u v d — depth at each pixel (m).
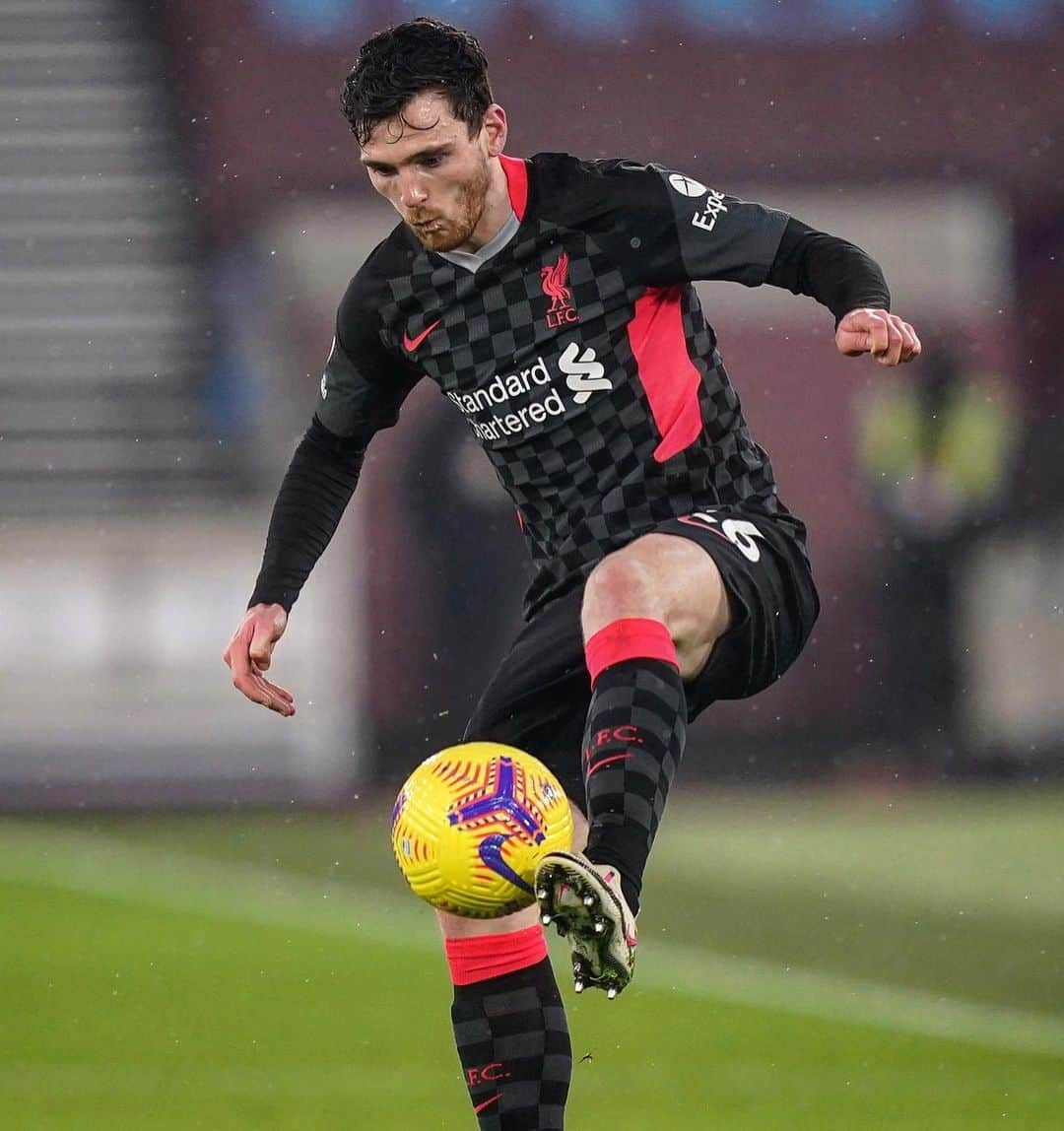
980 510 45.78
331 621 45.47
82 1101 16.98
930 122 53.09
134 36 55.97
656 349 12.17
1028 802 41.53
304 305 52.16
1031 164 52.94
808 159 53.12
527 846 10.61
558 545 12.48
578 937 9.74
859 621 46.22
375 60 11.45
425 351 12.47
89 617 46.47
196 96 54.16
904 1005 22.03
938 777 45.28
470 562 45.38
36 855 37.84
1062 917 28.11
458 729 45.31
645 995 22.80
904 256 52.94
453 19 53.66
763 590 11.82
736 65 53.50
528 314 12.12
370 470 45.41
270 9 53.75
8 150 54.97
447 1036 20.48
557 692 12.38
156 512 48.72
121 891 33.19
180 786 45.31
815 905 29.36
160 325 52.78
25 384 52.16
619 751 10.66
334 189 52.69
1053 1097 16.91
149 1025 21.31
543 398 12.17
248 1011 22.27
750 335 48.66
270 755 45.53
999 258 52.97
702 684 11.95
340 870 35.56
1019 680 45.81
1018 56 53.22
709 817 40.38
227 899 32.25
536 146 53.28
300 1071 18.50
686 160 53.28
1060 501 48.28
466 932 12.20
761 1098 16.91
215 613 47.00
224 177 53.22
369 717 45.47
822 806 41.62
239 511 48.91
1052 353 52.25
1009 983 23.34
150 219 53.72
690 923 28.09
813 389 48.47
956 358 46.47
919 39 53.31
